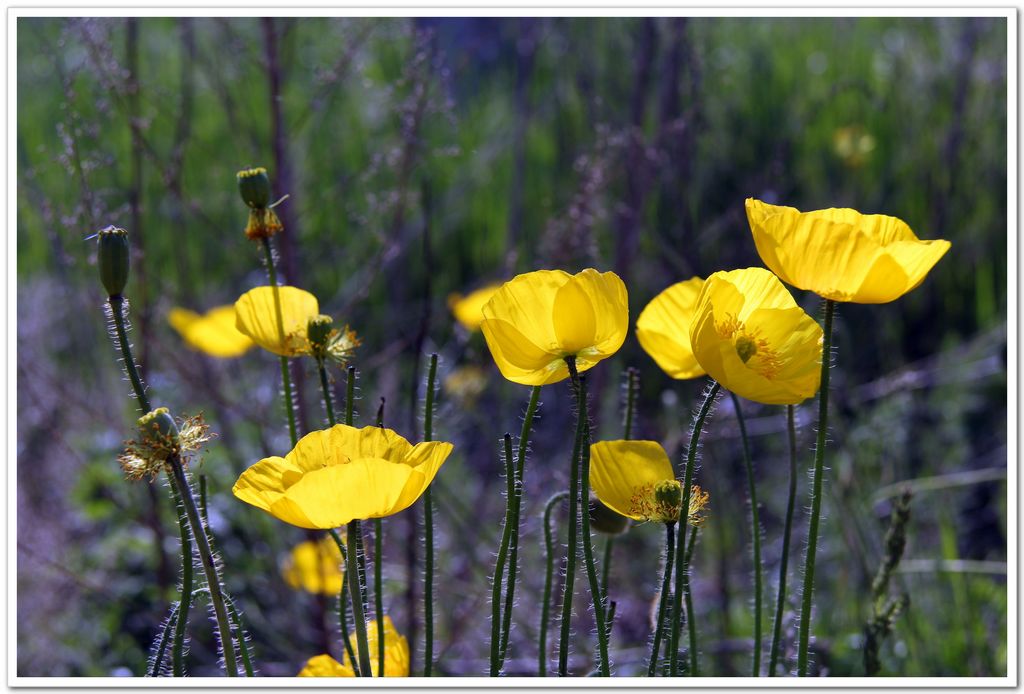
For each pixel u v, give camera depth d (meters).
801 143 7.31
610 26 6.60
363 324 6.22
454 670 4.37
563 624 1.98
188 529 1.97
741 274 2.29
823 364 2.06
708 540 5.10
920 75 7.54
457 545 5.13
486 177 6.98
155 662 2.03
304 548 3.95
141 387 2.05
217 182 6.34
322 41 6.43
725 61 7.55
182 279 5.73
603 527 2.37
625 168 5.33
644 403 5.77
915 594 4.48
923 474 5.32
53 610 4.62
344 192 6.38
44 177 5.44
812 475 2.29
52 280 6.44
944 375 6.07
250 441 5.32
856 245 2.01
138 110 4.85
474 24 7.47
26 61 5.67
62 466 5.53
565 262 4.85
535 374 2.07
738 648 4.17
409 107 4.77
